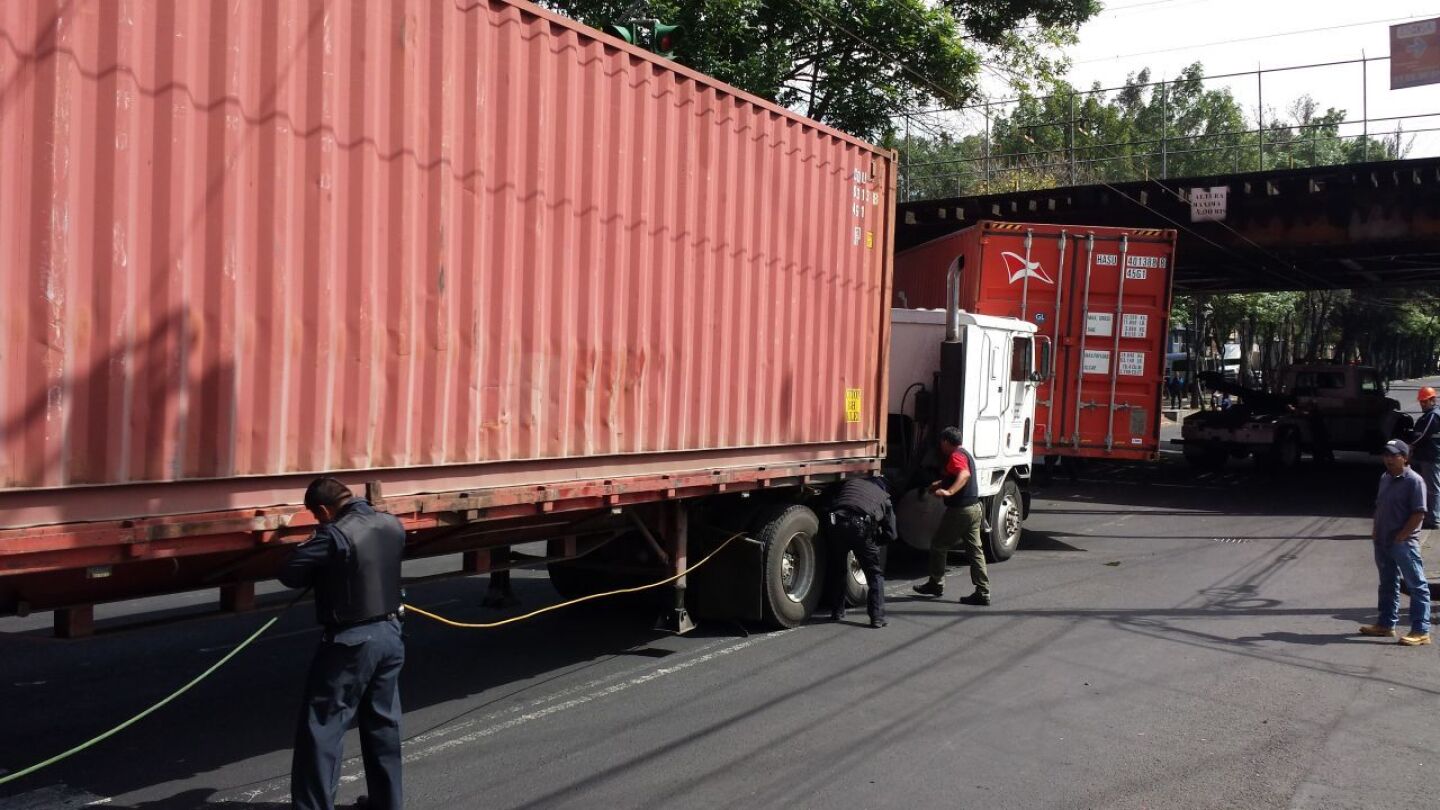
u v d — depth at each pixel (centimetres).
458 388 564
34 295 390
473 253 566
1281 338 5484
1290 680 730
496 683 719
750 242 795
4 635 459
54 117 392
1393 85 2198
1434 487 1427
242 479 462
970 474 981
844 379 924
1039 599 1007
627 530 792
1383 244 2114
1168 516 1647
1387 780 546
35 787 530
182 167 433
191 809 504
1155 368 1419
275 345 471
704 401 754
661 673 742
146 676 736
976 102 2642
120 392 417
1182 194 2109
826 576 946
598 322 654
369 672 461
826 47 2375
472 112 562
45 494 397
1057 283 1429
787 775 546
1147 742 600
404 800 510
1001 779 542
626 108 670
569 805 506
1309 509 1736
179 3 429
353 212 504
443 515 561
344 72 498
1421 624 832
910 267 1773
